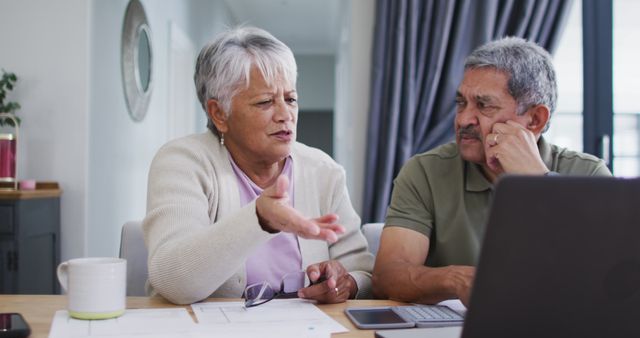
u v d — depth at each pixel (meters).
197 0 5.57
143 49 3.96
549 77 1.34
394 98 2.69
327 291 1.11
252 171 1.44
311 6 7.20
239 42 1.34
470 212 1.40
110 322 0.90
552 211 0.60
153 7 4.15
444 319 0.96
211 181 1.34
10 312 0.97
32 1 2.94
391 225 1.41
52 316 0.96
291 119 1.36
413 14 2.68
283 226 0.96
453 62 2.70
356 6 2.87
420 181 1.45
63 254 2.94
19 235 2.51
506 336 0.64
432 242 1.46
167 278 1.04
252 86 1.32
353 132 2.88
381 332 0.84
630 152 2.82
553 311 0.64
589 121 2.87
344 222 1.53
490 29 2.69
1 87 2.82
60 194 2.91
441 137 2.74
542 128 1.37
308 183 1.50
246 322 0.93
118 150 3.51
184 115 5.30
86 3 2.94
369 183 2.75
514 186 0.59
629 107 2.83
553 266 0.61
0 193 2.51
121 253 1.51
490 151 1.31
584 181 0.60
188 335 0.84
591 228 0.61
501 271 0.61
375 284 1.29
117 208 3.52
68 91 2.94
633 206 0.61
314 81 10.45
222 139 1.44
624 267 0.63
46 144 2.95
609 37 2.81
